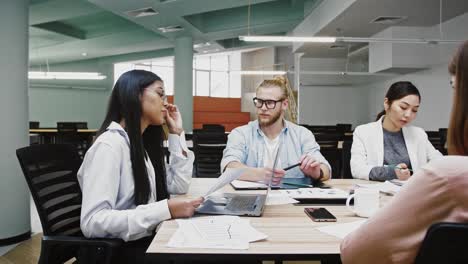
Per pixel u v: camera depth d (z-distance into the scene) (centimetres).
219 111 1367
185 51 802
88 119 1147
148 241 123
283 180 181
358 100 997
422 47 672
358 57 938
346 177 233
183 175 158
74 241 109
